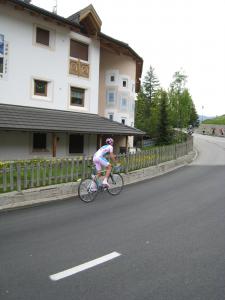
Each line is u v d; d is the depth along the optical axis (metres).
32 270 4.43
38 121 14.59
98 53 20.28
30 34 16.25
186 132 41.47
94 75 19.97
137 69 27.97
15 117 14.02
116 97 24.44
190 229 6.33
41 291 3.84
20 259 4.81
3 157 15.09
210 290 3.86
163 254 5.01
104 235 5.96
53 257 4.89
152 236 5.91
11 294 3.77
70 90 18.59
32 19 16.27
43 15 16.20
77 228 6.42
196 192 10.36
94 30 19.20
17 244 5.46
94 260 4.77
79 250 5.19
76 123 16.52
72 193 10.03
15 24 15.56
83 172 10.95
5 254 5.01
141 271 4.39
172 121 38.25
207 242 5.56
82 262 4.70
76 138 19.02
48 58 17.17
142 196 9.82
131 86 25.58
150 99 61.78
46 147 17.23
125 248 5.28
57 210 7.98
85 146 19.50
